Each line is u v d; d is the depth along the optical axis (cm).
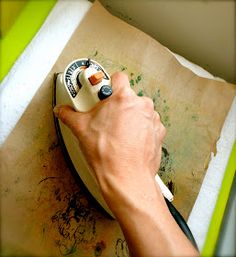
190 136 67
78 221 56
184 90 68
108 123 48
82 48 60
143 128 50
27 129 54
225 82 71
